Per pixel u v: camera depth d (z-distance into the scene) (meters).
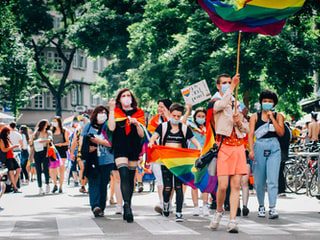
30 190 24.59
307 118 40.19
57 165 22.89
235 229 11.23
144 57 44.34
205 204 14.25
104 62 93.44
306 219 13.54
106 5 55.09
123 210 13.49
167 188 13.98
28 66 57.88
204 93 19.14
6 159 23.19
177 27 41.62
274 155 13.75
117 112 13.16
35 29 63.53
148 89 41.78
